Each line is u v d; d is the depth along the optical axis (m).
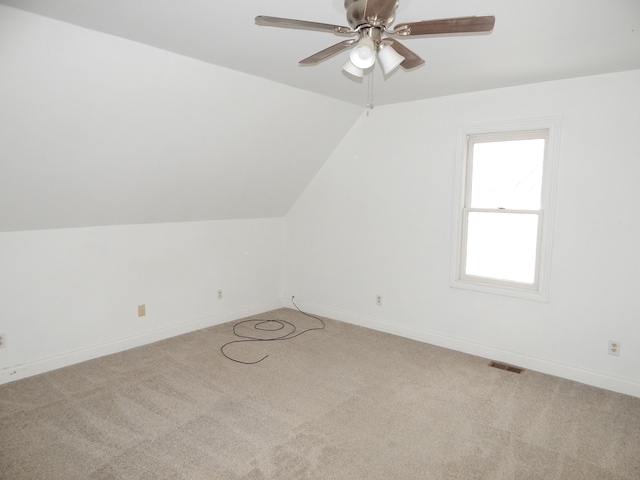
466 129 3.50
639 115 2.76
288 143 3.90
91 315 3.40
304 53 2.55
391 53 1.74
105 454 2.16
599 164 2.92
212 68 2.76
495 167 3.48
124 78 2.46
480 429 2.46
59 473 2.00
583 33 2.16
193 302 4.16
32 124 2.37
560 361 3.19
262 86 3.13
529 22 2.03
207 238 4.22
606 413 2.65
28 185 2.68
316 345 3.80
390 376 3.16
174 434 2.35
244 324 4.41
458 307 3.68
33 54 2.08
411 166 3.86
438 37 2.23
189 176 3.51
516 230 3.40
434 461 2.16
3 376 2.93
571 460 2.18
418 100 3.75
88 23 2.09
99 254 3.41
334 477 2.02
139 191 3.31
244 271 4.63
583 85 2.95
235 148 3.55
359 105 3.94
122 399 2.74
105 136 2.71
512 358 3.40
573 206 3.04
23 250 2.99
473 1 1.82
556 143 3.07
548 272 3.17
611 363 2.97
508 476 2.05
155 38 2.29
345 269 4.47
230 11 1.98
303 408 2.67
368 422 2.52
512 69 2.80
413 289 3.96
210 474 2.02
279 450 2.22
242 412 2.61
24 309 3.02
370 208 4.20
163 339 3.89
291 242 4.98
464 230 3.64
